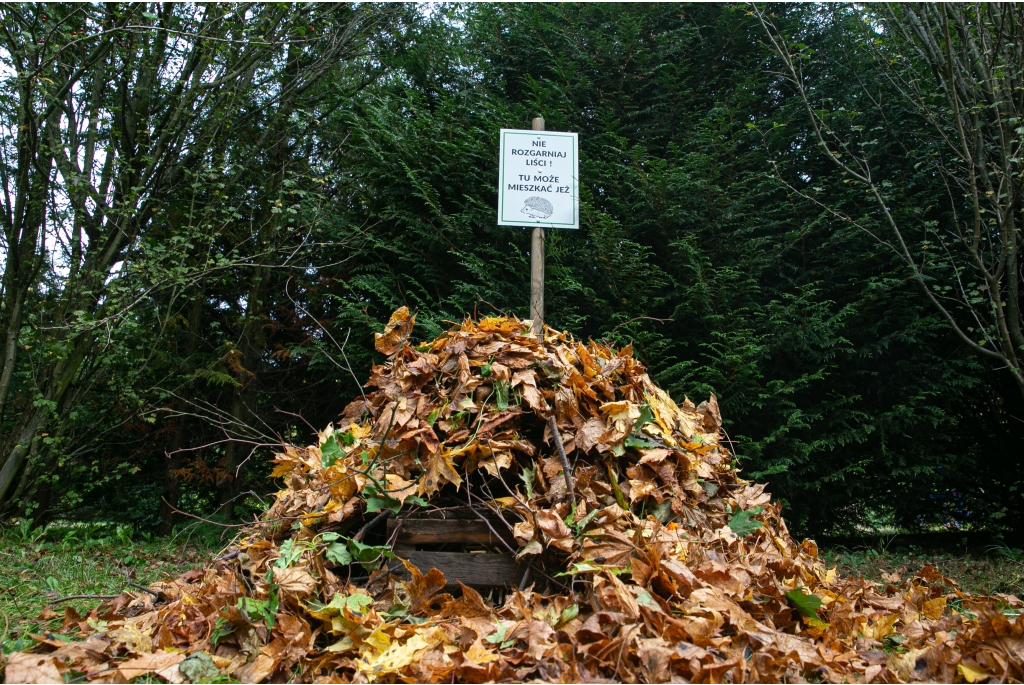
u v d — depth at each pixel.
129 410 5.89
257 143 6.53
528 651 1.84
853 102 5.49
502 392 2.47
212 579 2.31
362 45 6.95
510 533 2.31
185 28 5.71
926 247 4.75
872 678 1.87
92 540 4.88
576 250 4.94
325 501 2.44
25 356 5.47
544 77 5.95
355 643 1.90
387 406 2.59
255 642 1.94
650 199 4.99
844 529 5.96
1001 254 4.36
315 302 6.96
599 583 1.97
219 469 6.50
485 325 2.74
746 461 4.96
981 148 4.51
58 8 5.10
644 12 5.87
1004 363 4.89
